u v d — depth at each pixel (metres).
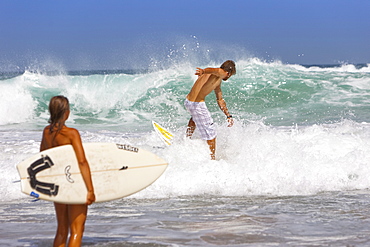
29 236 15.51
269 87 62.66
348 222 17.08
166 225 16.81
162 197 21.70
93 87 61.69
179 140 27.86
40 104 57.38
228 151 27.48
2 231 16.17
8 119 52.38
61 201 12.23
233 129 29.16
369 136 32.78
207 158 26.16
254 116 51.59
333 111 52.44
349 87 62.78
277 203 20.38
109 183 13.01
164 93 61.12
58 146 12.49
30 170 12.12
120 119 52.91
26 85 60.62
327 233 15.62
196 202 20.67
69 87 61.22
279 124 45.34
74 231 12.55
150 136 35.44
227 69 27.27
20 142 34.56
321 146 28.45
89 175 12.35
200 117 26.72
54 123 12.57
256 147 27.00
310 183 23.16
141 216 18.25
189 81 63.94
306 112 52.75
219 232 15.79
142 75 64.69
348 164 25.23
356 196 21.72
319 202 20.52
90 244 14.52
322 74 67.94
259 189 22.67
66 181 12.35
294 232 15.76
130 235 15.54
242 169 23.98
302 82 63.66
